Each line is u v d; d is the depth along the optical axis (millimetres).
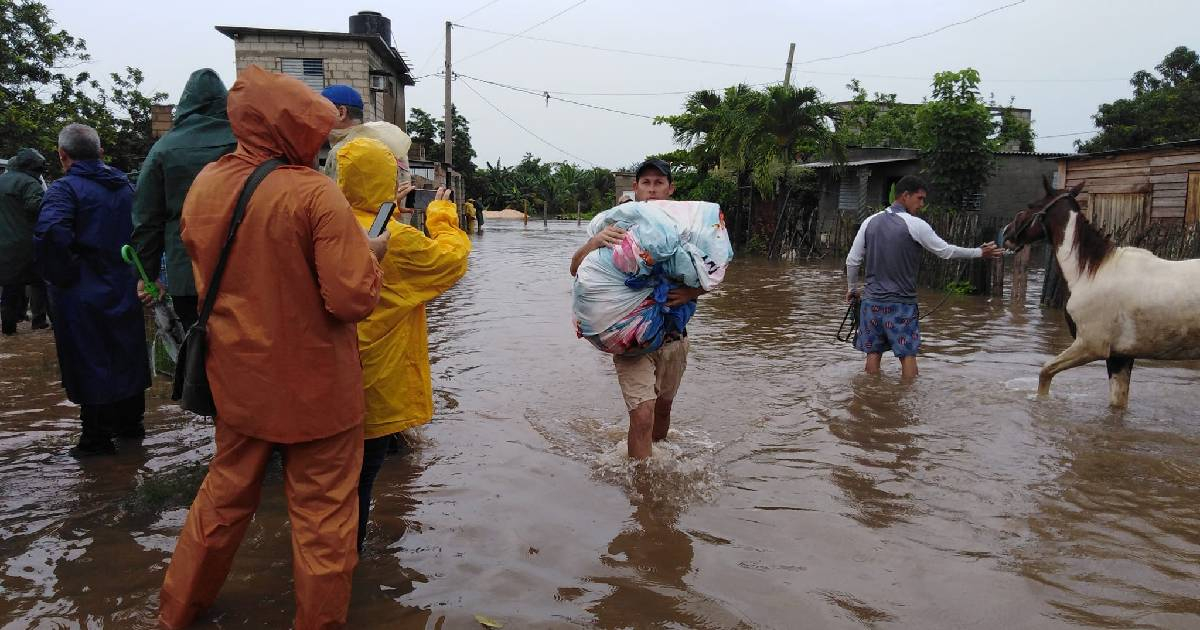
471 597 2840
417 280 3125
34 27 21750
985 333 8680
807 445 4629
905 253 6117
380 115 23906
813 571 3064
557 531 3404
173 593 2574
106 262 4254
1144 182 14148
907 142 28266
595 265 3924
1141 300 5043
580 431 4812
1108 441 4680
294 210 2396
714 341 8023
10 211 6961
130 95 25438
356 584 2920
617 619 2701
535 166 72625
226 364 2459
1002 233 5914
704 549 3248
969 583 2971
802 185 23359
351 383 2572
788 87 22688
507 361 6805
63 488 3795
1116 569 3092
